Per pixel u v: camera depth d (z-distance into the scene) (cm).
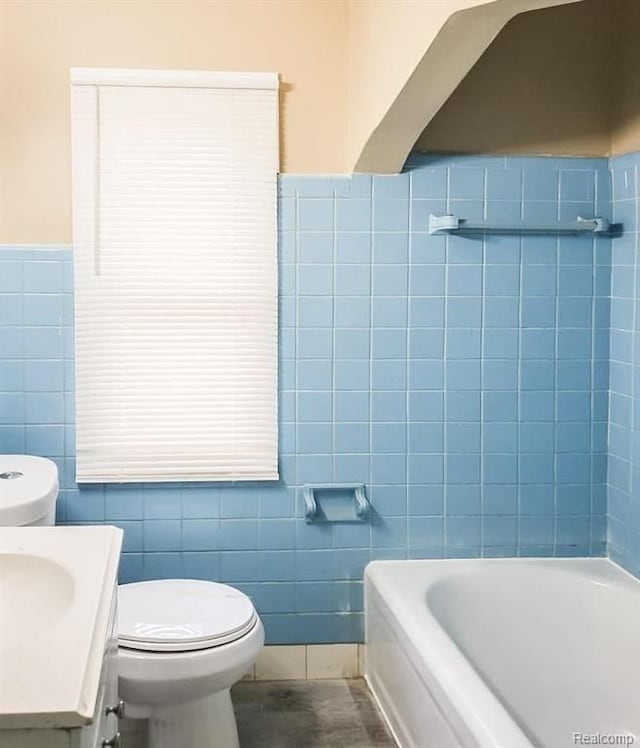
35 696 110
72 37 274
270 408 286
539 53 287
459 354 290
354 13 278
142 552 286
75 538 184
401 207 285
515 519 296
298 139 283
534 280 291
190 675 219
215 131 279
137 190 278
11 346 278
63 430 281
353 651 296
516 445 294
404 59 227
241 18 279
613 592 269
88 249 277
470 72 285
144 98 276
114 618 173
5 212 276
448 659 217
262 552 290
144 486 284
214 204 280
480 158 287
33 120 275
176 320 281
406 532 294
